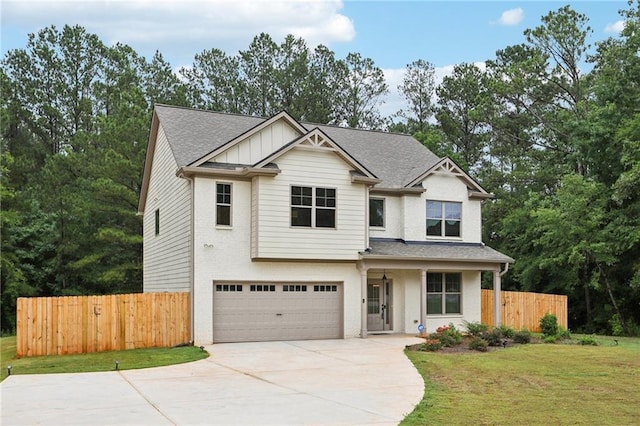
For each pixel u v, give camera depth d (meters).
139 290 39.06
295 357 17.66
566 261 31.06
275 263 22.27
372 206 25.48
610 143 31.08
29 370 15.70
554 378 13.94
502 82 41.78
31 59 51.53
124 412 10.51
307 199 22.39
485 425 9.43
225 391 12.45
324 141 22.59
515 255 36.12
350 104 52.06
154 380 13.90
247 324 21.86
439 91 51.06
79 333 19.47
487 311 27.94
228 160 21.92
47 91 51.56
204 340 21.02
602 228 30.14
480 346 19.06
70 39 51.91
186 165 21.22
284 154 22.05
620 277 31.22
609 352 18.75
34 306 19.02
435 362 16.38
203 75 51.44
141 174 37.12
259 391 12.43
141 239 36.19
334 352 18.75
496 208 38.91
